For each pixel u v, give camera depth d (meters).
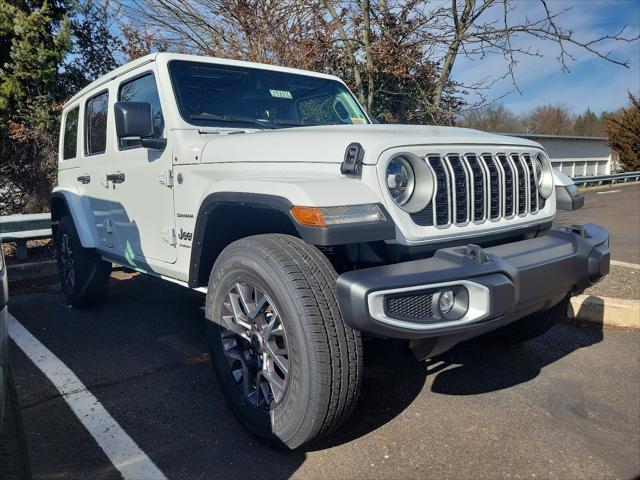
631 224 10.89
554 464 2.51
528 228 3.08
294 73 4.21
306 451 2.63
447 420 2.93
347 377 2.32
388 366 3.67
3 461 2.14
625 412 3.01
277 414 2.49
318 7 7.76
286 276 2.36
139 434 2.82
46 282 6.48
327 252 2.67
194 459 2.58
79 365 3.79
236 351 2.82
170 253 3.50
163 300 5.63
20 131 8.81
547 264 2.60
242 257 2.58
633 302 4.48
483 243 2.82
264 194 2.46
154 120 3.64
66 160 5.32
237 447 2.68
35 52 8.98
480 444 2.68
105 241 4.51
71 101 5.24
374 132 2.67
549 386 3.35
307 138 2.69
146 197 3.71
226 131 3.50
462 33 7.67
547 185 3.23
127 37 10.02
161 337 4.41
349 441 2.71
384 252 2.50
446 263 2.34
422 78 7.96
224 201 2.71
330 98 4.34
